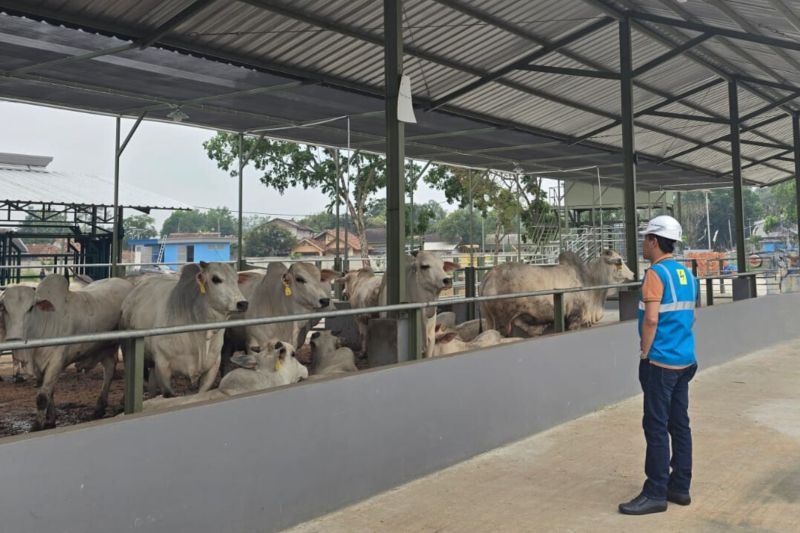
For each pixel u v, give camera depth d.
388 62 5.94
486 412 5.48
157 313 5.96
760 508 4.18
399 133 5.89
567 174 21.28
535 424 6.03
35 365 5.77
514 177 27.83
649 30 10.12
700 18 9.27
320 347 7.38
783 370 9.26
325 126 12.38
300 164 21.42
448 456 5.09
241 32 7.66
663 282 4.14
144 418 3.27
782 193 63.09
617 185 24.58
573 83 11.98
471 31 9.02
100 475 3.10
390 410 4.63
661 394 4.13
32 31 7.21
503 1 8.48
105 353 6.34
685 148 18.02
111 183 19.66
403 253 5.85
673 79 12.77
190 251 28.14
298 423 4.02
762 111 12.50
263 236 31.89
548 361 6.27
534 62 10.74
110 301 6.49
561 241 25.02
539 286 9.38
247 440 3.73
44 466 2.91
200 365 5.84
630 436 5.91
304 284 6.91
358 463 4.38
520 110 12.87
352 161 21.70
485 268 11.48
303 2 7.27
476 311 11.09
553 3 8.79
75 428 3.05
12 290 5.61
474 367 5.39
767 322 11.54
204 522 3.51
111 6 6.64
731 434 5.90
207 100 10.14
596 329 7.08
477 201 27.45
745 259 12.33
